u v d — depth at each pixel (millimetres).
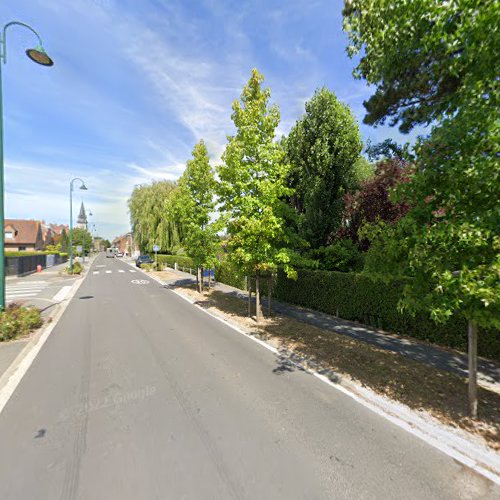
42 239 56062
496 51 3166
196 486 2680
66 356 6047
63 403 4184
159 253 38094
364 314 8508
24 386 4711
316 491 2631
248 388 4664
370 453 3162
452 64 3994
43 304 11641
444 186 3500
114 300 12672
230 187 8625
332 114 10977
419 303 3617
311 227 11156
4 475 2814
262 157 8586
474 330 3723
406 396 4324
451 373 5113
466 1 3330
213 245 14094
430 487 2699
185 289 15961
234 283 16891
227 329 8164
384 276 4133
